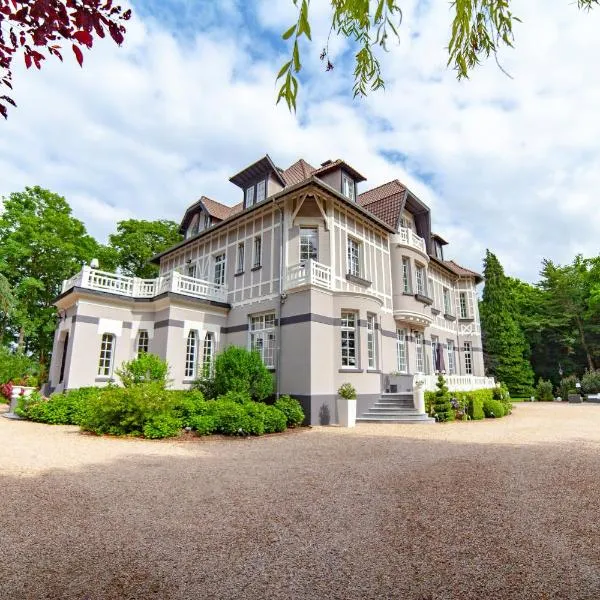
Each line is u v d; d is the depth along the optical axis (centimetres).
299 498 525
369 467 707
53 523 425
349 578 315
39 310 2872
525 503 502
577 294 3581
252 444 956
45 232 2719
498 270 3584
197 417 1085
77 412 1216
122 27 241
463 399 1625
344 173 1755
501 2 234
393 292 1886
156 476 631
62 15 225
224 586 301
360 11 215
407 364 1900
